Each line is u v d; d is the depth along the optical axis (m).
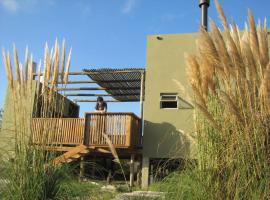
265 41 2.92
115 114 8.81
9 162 3.45
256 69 2.89
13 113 3.60
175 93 9.70
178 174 3.11
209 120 2.80
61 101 3.79
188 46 9.85
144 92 10.45
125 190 4.49
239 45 2.97
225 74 2.92
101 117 8.91
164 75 9.87
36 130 3.60
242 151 2.77
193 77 2.99
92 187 3.99
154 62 9.98
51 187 3.45
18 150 3.44
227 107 2.89
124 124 8.72
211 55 2.89
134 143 8.96
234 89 2.97
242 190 2.73
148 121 9.69
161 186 3.24
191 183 2.96
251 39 2.92
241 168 2.76
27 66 3.64
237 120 2.81
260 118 2.82
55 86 3.70
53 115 3.68
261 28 2.94
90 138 8.84
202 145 2.95
